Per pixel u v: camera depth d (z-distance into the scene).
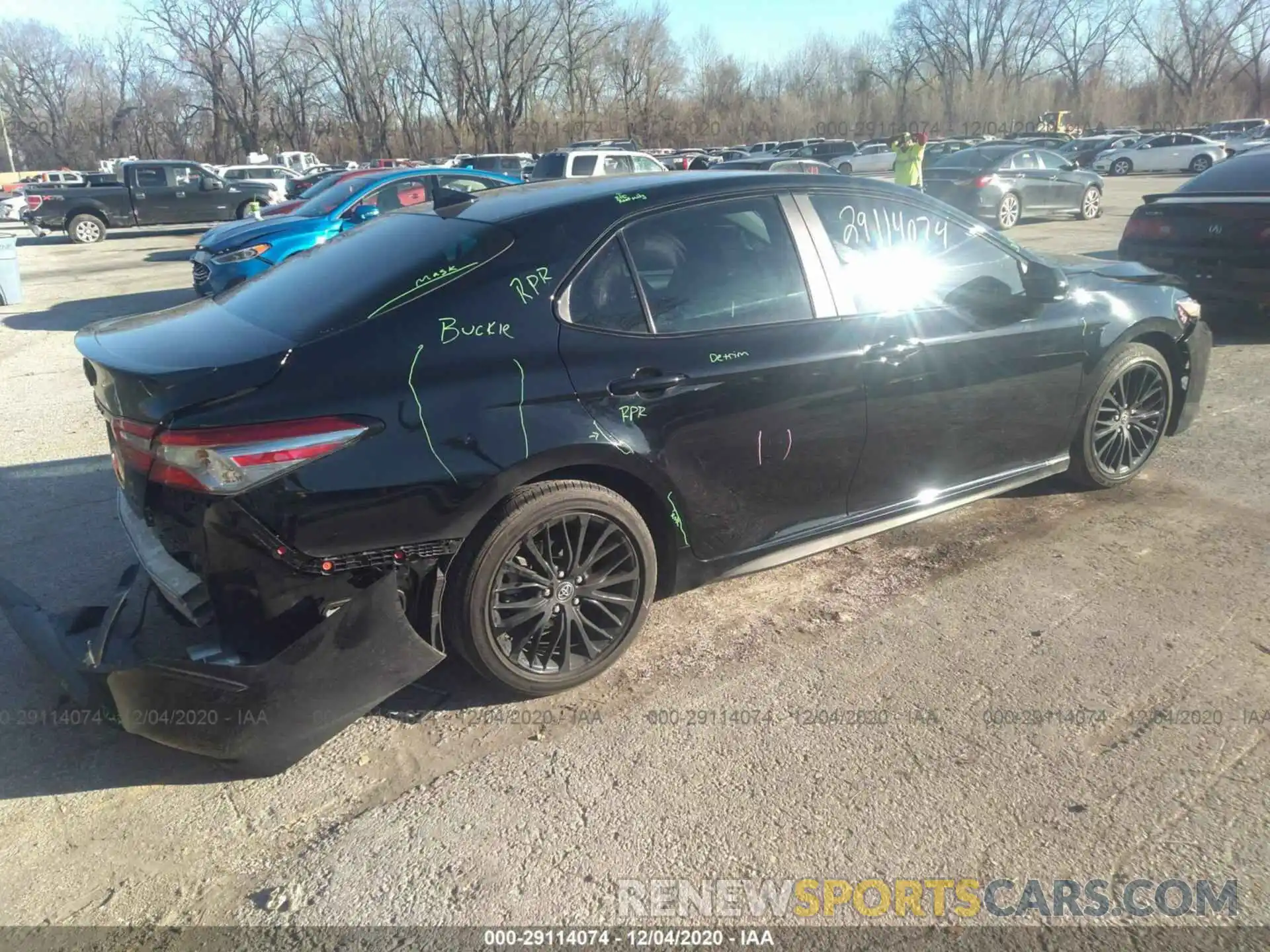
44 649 2.88
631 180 3.41
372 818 2.58
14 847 2.49
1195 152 33.28
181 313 3.27
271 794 2.68
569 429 2.85
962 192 16.09
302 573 2.57
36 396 7.17
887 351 3.52
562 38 53.88
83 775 2.76
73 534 4.48
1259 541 4.10
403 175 10.91
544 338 2.88
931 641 3.39
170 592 2.69
